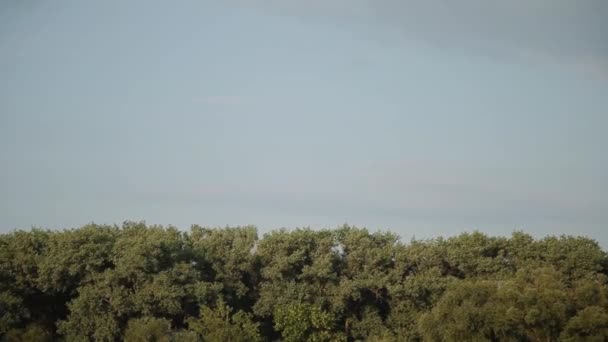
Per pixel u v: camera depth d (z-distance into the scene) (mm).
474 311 74125
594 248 90625
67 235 85312
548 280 77562
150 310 81250
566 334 73125
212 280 90438
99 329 79625
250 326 80438
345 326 89250
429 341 76875
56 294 85750
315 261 90000
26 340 78500
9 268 83688
